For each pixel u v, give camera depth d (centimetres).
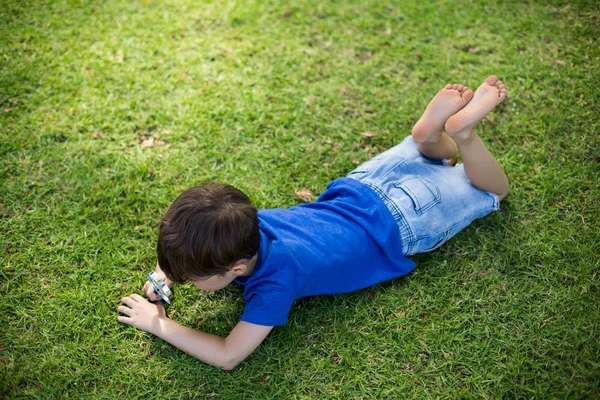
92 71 346
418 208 240
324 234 235
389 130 316
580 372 218
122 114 321
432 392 218
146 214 276
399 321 238
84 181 288
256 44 367
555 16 371
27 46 359
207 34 373
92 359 225
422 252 257
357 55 360
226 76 346
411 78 343
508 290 246
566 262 253
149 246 264
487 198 254
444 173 256
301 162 300
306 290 226
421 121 249
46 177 290
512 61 347
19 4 386
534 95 325
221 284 215
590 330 229
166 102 329
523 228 267
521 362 223
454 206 248
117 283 250
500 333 232
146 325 228
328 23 381
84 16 382
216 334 236
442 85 338
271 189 288
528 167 290
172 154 303
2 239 262
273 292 212
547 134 304
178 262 199
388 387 219
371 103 330
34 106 324
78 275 251
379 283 251
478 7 383
